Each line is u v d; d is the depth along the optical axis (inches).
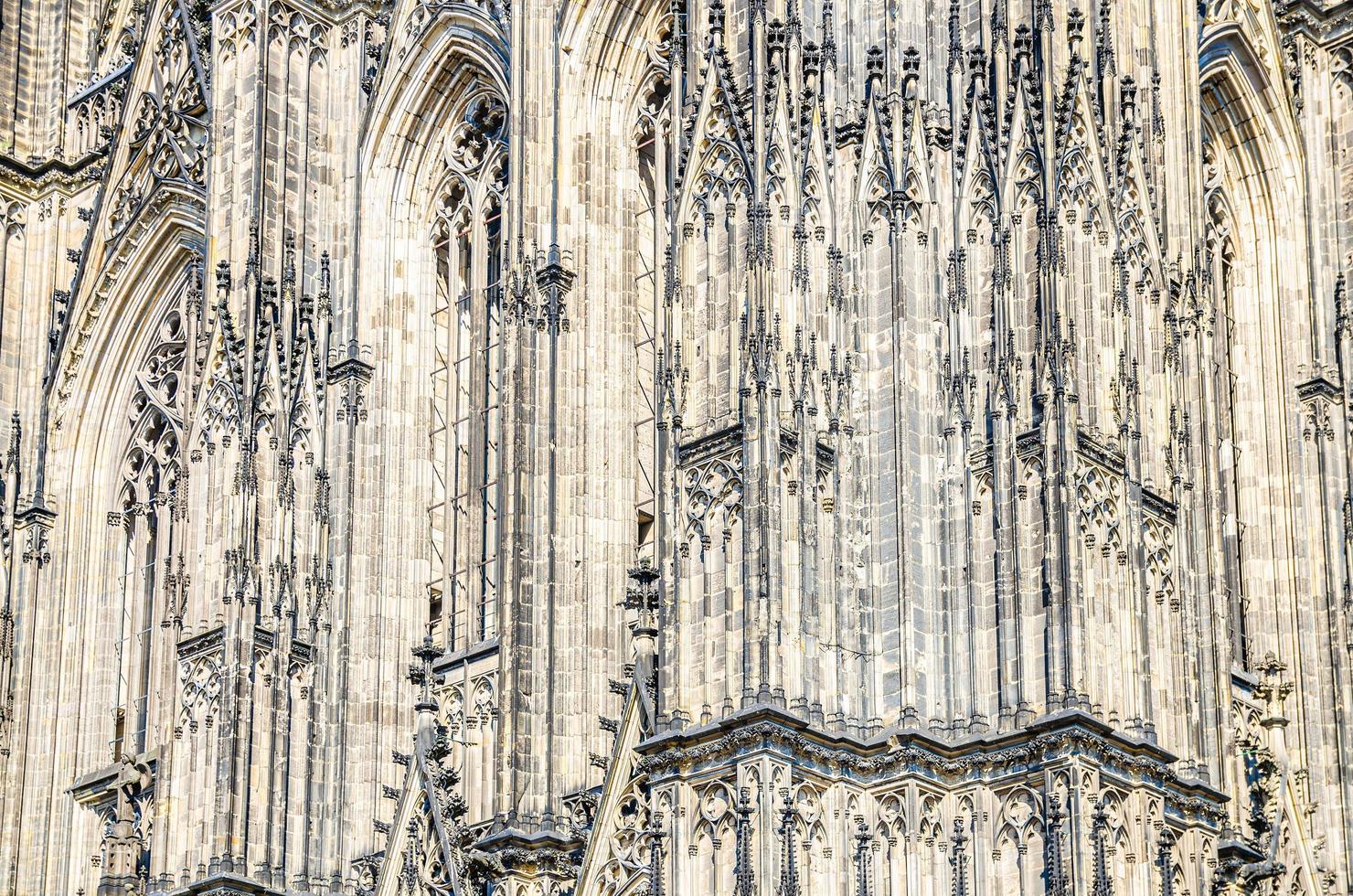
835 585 3740.2
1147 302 4035.4
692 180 3971.5
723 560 3740.2
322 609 4653.1
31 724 5344.5
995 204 3922.2
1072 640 3612.2
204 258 4940.9
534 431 4421.8
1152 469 3941.9
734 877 3555.6
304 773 4559.5
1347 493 4758.9
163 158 5482.3
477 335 4813.0
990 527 3779.5
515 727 4242.1
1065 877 3508.9
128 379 5570.9
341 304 4891.7
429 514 4798.2
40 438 5531.5
